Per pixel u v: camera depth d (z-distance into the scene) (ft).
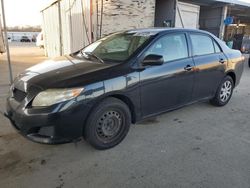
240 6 46.19
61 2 35.76
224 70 14.92
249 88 21.94
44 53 50.26
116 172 8.63
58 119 8.48
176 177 8.38
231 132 12.11
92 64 10.47
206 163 9.27
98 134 9.73
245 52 59.00
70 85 8.74
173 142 10.91
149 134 11.65
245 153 10.07
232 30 72.79
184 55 12.51
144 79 10.55
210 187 7.89
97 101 9.25
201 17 48.47
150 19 31.76
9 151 9.82
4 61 37.11
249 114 14.74
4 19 17.97
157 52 11.30
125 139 11.06
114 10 28.45
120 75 9.82
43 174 8.43
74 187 7.81
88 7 28.68
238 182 8.16
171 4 35.29
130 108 10.71
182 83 12.32
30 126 8.67
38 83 9.04
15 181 8.04
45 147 10.19
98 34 28.40
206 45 14.01
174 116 14.07
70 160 9.31
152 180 8.21
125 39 12.16
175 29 12.58
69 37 34.71
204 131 12.14
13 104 9.39
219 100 15.56
